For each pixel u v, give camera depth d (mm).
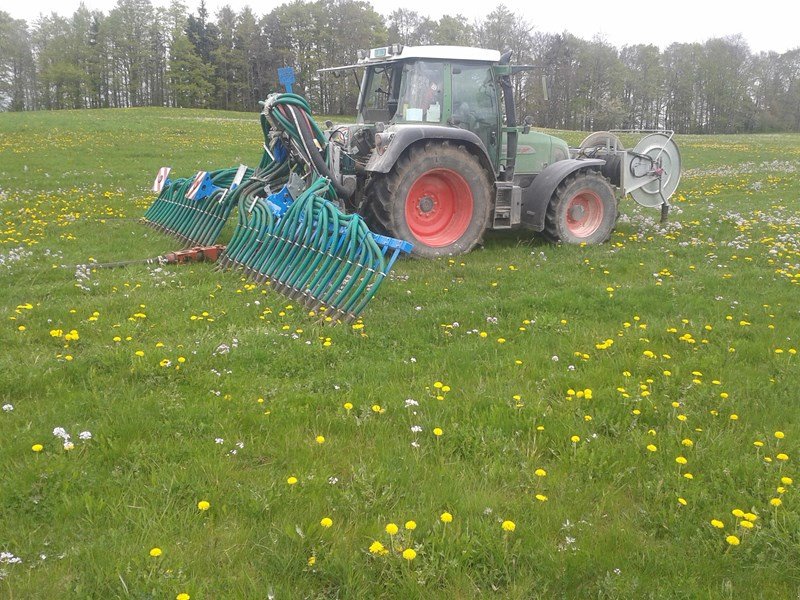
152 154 21422
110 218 11008
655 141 10812
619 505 3250
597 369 4820
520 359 5023
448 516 2879
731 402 4324
